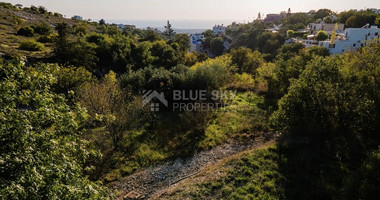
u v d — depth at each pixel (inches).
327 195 261.6
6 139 139.2
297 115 369.7
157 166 367.2
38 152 147.2
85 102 433.4
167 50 1584.6
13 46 1049.5
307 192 272.4
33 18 2076.8
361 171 240.4
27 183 133.6
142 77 642.2
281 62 661.9
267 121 491.5
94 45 1263.5
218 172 326.6
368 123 315.6
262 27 3166.8
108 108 426.6
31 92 167.5
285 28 3070.9
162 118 548.1
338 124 338.3
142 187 319.9
